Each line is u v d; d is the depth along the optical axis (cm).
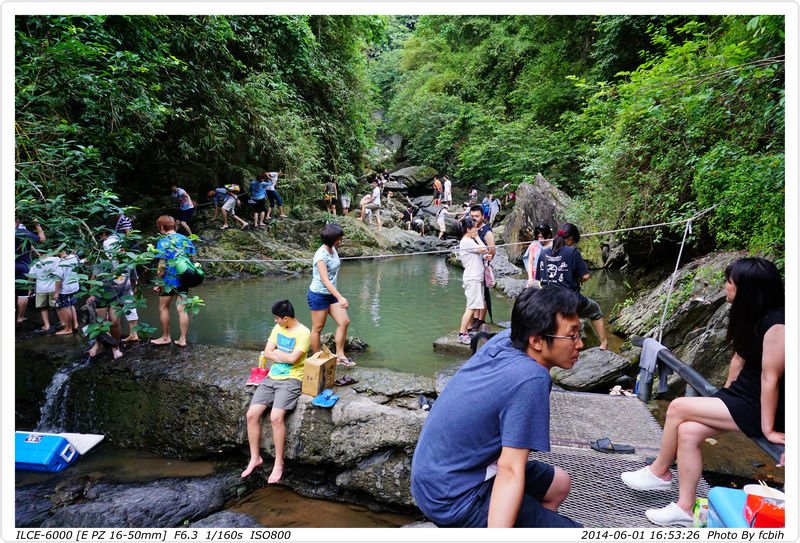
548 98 1634
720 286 461
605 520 234
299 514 336
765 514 179
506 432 154
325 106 1591
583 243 1030
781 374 205
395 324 650
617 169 657
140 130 734
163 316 490
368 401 361
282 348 371
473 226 536
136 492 329
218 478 358
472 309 534
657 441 315
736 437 355
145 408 417
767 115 404
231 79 1099
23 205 407
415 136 2353
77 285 532
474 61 2170
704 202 497
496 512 147
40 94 527
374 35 1786
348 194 1591
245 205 1219
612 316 653
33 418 459
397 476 336
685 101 446
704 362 432
